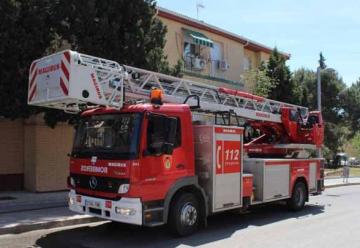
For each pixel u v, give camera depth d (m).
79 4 14.52
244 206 11.93
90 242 9.59
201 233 10.55
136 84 10.77
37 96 9.68
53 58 9.40
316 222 12.35
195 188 10.31
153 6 16.66
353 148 59.91
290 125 15.46
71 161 10.21
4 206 13.62
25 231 10.65
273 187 13.26
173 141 9.79
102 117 9.91
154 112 9.54
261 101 14.73
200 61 25.05
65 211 12.73
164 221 9.48
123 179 9.09
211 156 10.74
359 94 51.72
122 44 15.54
